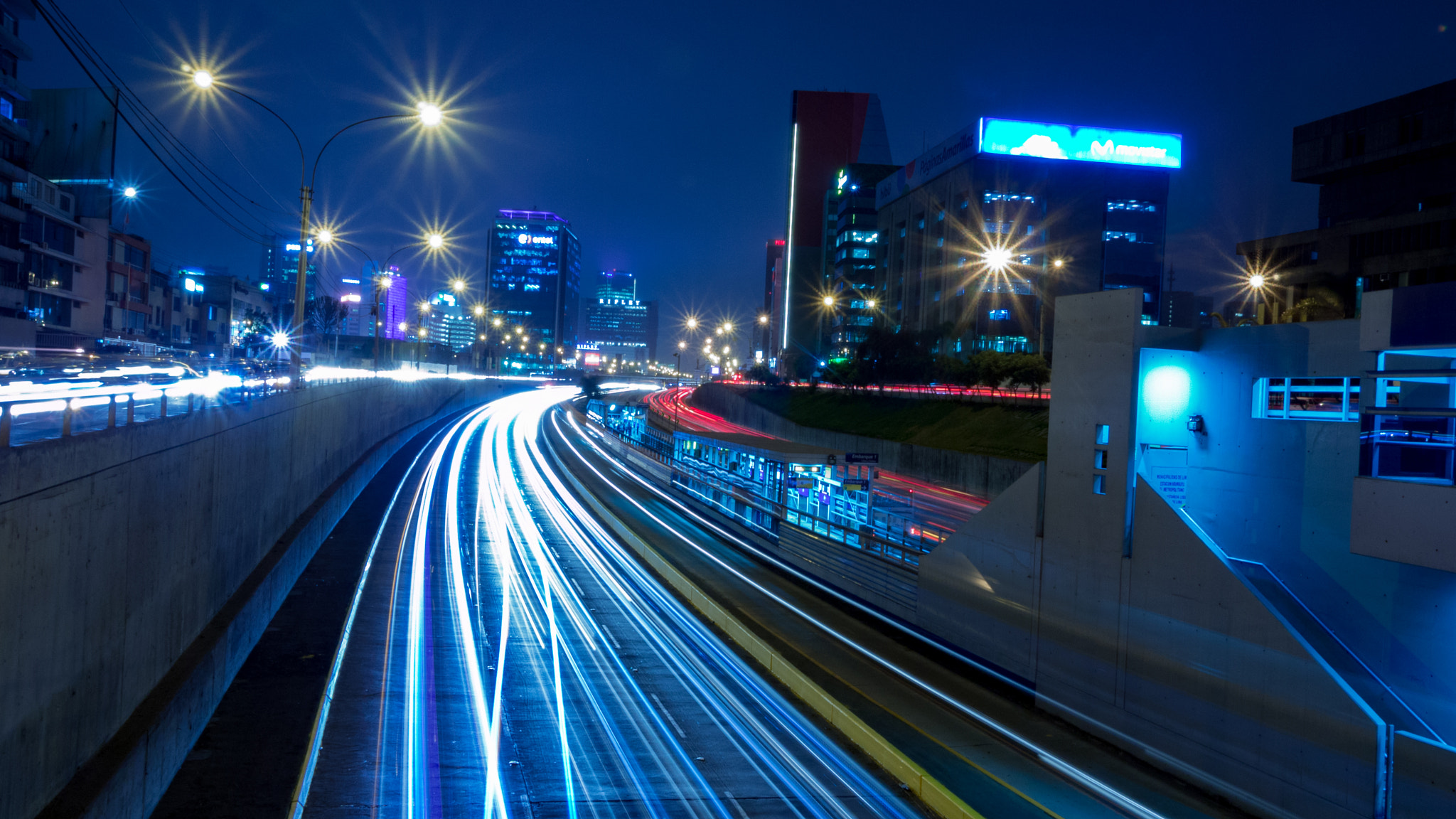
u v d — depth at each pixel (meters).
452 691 16.48
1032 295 92.56
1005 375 55.62
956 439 53.00
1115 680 13.91
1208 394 14.88
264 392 21.83
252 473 19.88
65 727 9.43
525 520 38.69
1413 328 10.65
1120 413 14.15
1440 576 11.94
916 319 109.81
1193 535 12.77
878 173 137.38
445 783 12.49
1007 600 16.55
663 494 46.75
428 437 71.12
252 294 99.25
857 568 22.92
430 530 34.41
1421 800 9.87
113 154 65.75
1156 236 95.19
